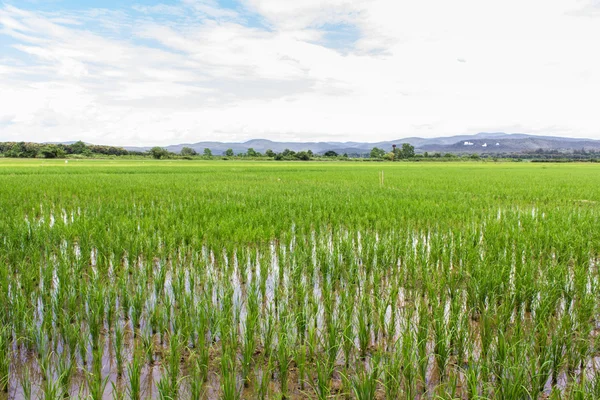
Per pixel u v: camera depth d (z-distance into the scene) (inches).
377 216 512.1
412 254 309.6
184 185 978.1
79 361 185.5
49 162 3006.9
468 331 198.8
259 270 321.4
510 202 716.0
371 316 216.8
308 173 1670.8
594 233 399.9
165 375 172.1
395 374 162.7
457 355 188.5
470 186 994.7
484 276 256.8
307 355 191.6
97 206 588.4
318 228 420.5
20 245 340.8
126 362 186.4
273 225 434.9
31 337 191.5
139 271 285.3
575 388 151.4
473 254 313.3
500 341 173.8
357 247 364.8
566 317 200.7
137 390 155.8
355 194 767.1
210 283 257.6
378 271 287.7
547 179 1332.4
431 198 719.7
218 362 186.5
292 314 209.0
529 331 208.5
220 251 334.3
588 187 995.3
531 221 462.6
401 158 5654.5
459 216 520.1
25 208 587.8
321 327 217.5
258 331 204.7
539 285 250.5
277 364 184.9
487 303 243.1
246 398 163.0
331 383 173.2
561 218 484.7
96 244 347.9
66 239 368.8
